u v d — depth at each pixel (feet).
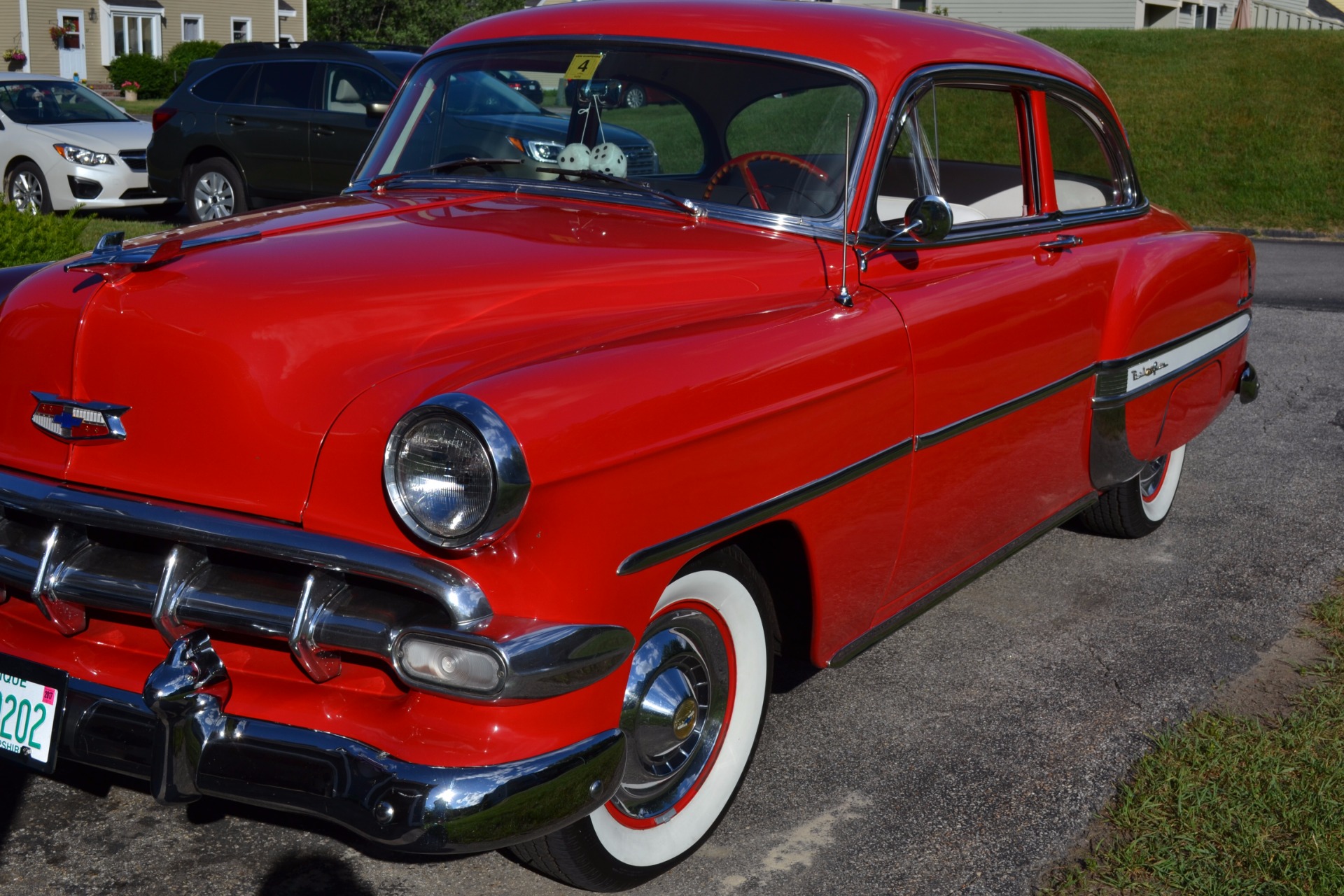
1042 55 13.46
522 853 8.62
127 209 43.93
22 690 8.25
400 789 7.11
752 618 9.52
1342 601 14.65
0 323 8.77
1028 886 9.21
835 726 11.58
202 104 38.09
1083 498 14.25
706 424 8.11
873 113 10.85
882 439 9.89
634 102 11.45
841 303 9.84
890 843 9.75
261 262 8.80
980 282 11.31
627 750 8.50
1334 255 42.91
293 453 7.56
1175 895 9.04
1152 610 14.44
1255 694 12.32
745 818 10.06
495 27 12.76
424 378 7.63
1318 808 10.03
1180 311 14.42
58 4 127.34
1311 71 65.57
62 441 8.30
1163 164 55.31
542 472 7.02
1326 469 20.10
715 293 9.56
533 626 7.22
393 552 7.19
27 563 8.10
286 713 7.59
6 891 8.69
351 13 148.36
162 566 7.91
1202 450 21.12
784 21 11.63
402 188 11.96
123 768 7.83
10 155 40.78
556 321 8.73
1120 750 11.20
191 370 7.91
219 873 9.04
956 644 13.46
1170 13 105.09
